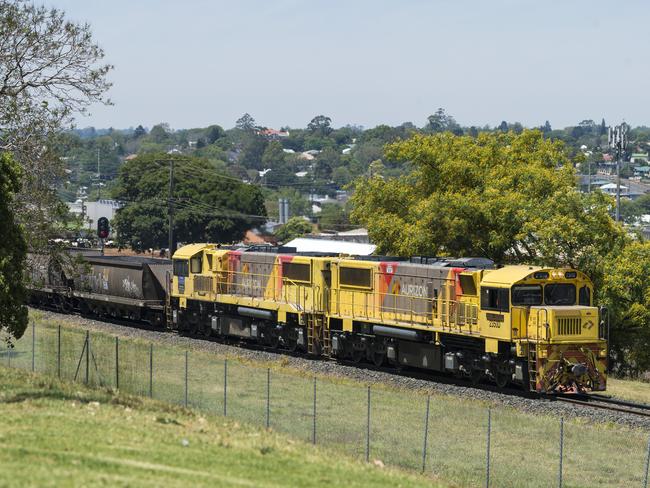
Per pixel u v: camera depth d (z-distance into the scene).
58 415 46.84
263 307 85.94
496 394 63.16
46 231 73.12
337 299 79.50
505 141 102.56
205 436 45.41
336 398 61.75
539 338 61.94
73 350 78.75
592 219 86.69
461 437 51.94
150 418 49.19
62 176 72.88
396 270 73.69
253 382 67.00
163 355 78.94
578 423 55.62
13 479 33.38
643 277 85.75
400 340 73.81
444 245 96.00
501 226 92.06
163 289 101.81
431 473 44.94
